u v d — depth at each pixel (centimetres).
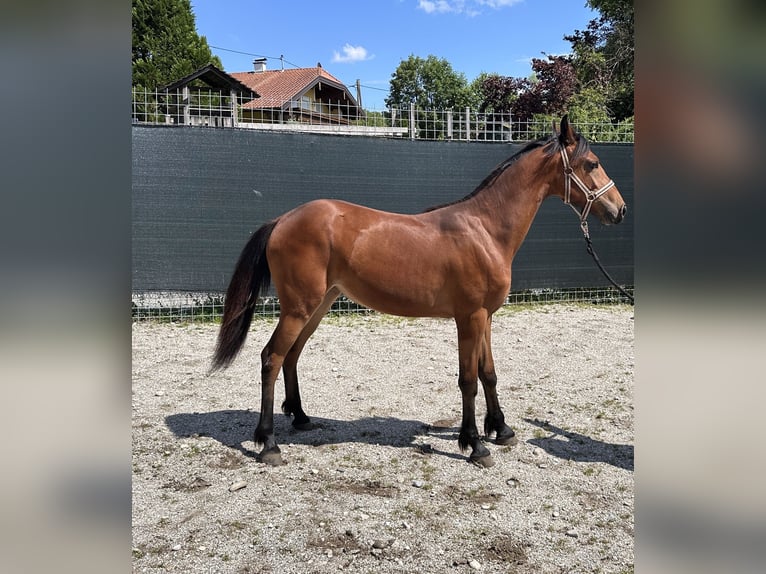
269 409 308
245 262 315
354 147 670
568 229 738
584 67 1593
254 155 640
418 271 300
